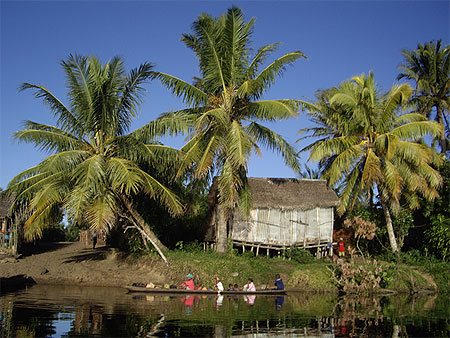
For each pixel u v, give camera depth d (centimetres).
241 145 1986
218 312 1303
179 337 942
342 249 2533
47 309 1269
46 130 2123
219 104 2209
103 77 2030
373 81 2569
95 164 1875
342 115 2530
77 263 2298
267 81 2166
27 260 2391
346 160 2395
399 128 2416
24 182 2094
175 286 1903
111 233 2880
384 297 1831
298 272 2100
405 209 2641
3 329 982
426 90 3028
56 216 2108
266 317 1234
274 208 2481
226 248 2308
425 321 1205
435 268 2295
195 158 2138
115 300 1509
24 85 1923
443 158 2783
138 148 2008
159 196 2295
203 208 3067
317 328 1090
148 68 2050
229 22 2138
